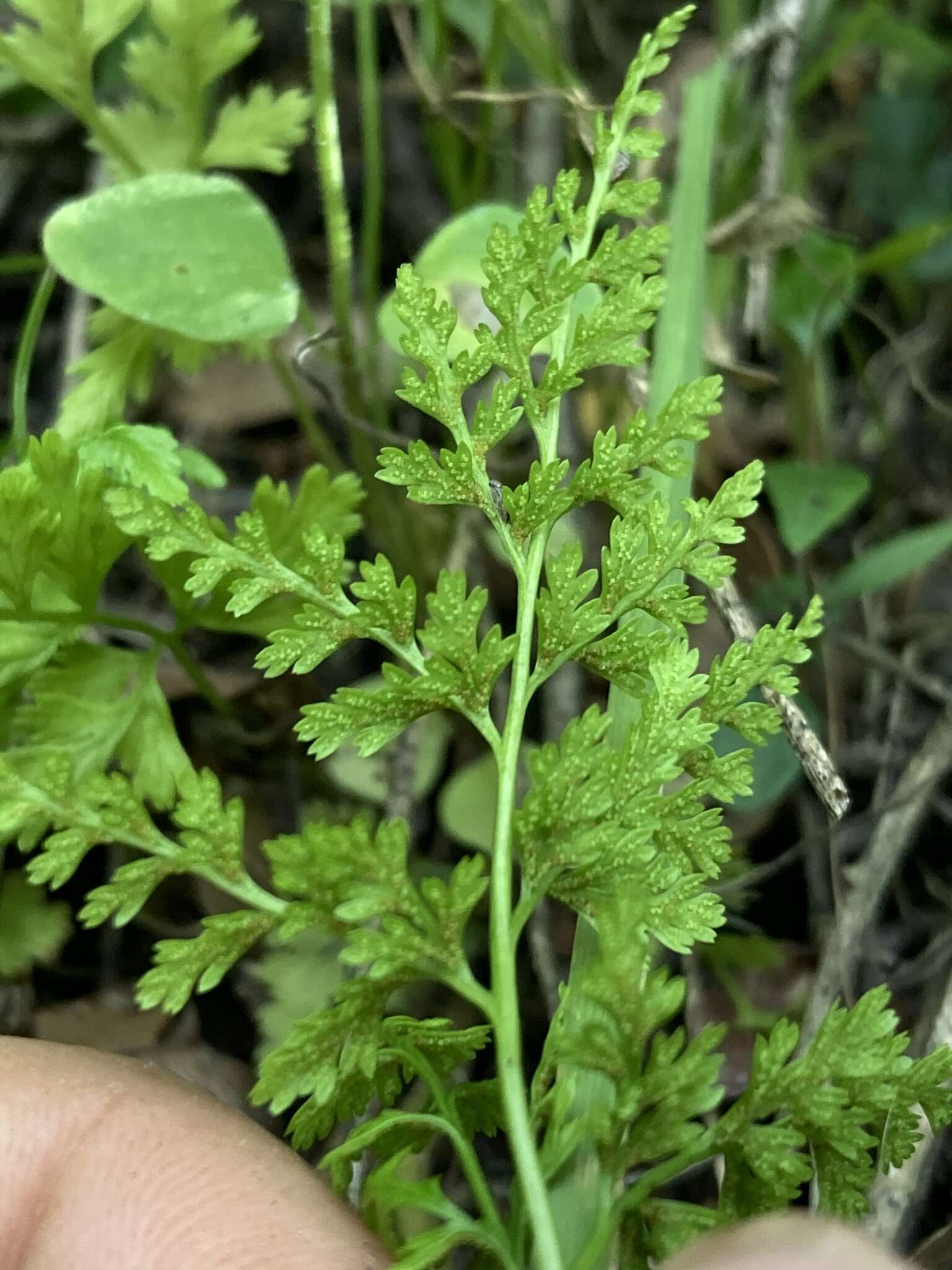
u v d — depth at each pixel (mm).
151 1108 65
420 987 89
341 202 85
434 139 112
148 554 51
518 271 52
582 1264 45
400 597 51
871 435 128
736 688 50
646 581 51
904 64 146
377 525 102
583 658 52
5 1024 86
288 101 88
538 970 85
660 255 53
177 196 78
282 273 78
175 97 86
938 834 100
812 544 119
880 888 86
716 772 50
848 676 111
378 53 148
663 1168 46
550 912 93
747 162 115
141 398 86
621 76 143
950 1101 47
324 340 88
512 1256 46
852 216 144
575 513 107
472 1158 47
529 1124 46
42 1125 64
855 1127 47
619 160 58
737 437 123
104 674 72
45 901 86
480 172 112
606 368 109
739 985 92
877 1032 46
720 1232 47
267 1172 63
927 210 140
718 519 51
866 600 110
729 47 99
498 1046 46
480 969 90
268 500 68
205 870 49
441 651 49
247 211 78
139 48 85
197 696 100
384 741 50
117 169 90
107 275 76
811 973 92
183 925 93
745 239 98
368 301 107
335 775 97
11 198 137
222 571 51
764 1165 46
